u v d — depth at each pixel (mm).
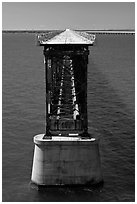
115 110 58469
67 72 47312
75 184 30031
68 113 34562
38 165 30047
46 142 29297
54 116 31375
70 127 33000
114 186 31109
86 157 29750
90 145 29547
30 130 47219
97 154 30172
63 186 30031
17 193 30062
